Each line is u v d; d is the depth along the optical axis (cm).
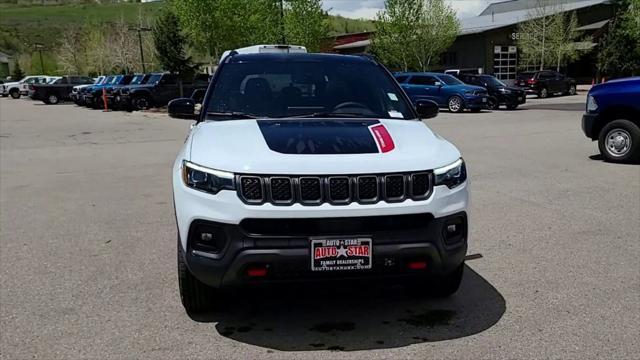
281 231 328
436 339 357
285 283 332
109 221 660
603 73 3994
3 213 709
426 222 341
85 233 610
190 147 374
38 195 822
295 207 324
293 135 371
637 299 412
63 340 361
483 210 675
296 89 457
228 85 461
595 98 1000
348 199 329
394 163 339
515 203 708
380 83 479
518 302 411
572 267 480
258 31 3055
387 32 3950
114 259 520
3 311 407
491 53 4534
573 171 922
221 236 331
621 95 963
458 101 2358
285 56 497
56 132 1866
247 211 324
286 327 378
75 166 1112
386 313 398
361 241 329
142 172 1018
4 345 355
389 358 333
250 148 351
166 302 421
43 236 600
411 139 378
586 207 684
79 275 479
